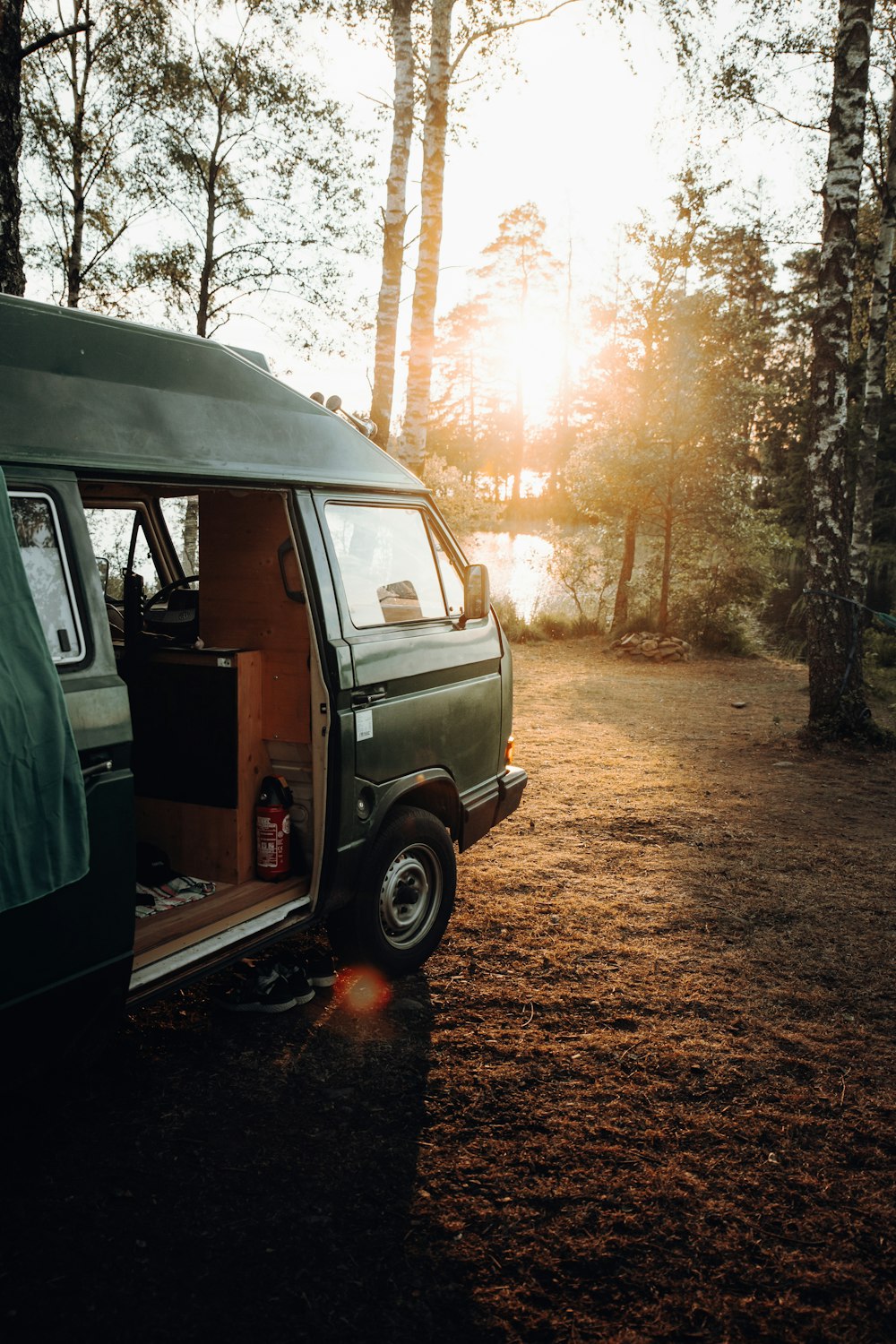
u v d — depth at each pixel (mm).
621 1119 3244
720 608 16609
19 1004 2512
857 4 8602
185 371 3320
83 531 2756
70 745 2473
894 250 16562
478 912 5074
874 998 4211
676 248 15273
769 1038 3836
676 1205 2814
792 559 23859
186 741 3770
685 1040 3791
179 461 3107
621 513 16891
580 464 17062
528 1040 3760
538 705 11391
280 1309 2377
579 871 5789
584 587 18672
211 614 3939
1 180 5602
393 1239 2641
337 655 3617
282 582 3779
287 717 3803
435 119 9945
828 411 9070
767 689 12805
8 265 5680
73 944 2643
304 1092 3350
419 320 10125
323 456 3904
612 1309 2420
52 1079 3066
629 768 8430
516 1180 2910
